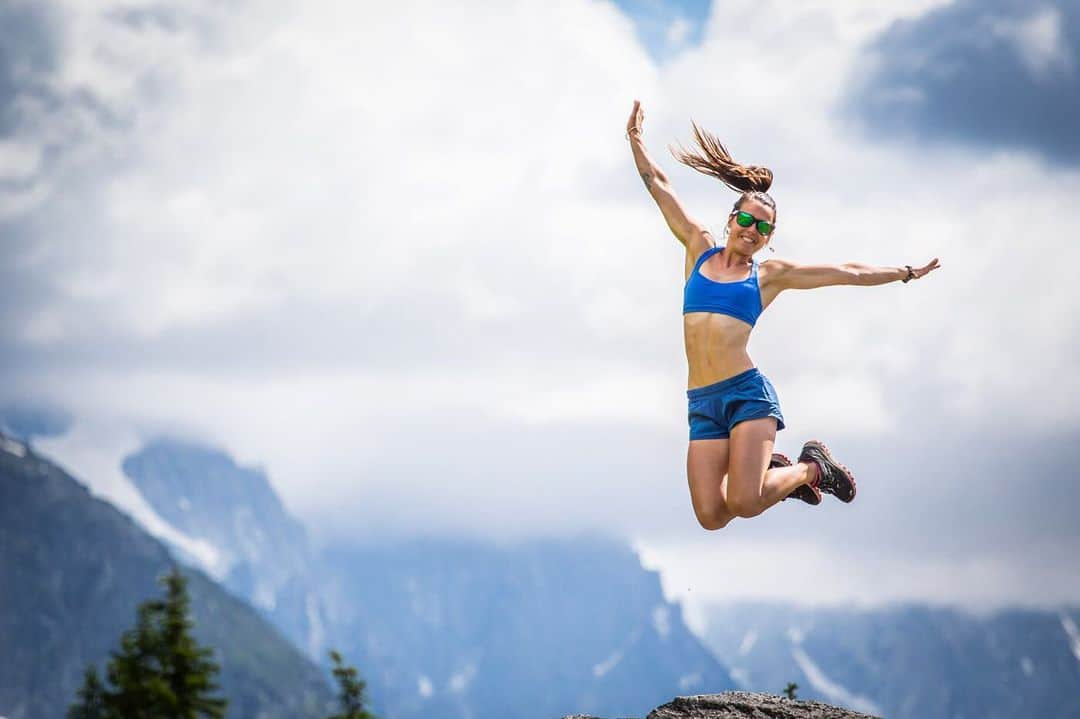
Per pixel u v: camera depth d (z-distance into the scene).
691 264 38.81
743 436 36.97
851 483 38.81
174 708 157.62
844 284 38.00
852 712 39.25
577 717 42.44
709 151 39.34
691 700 40.31
